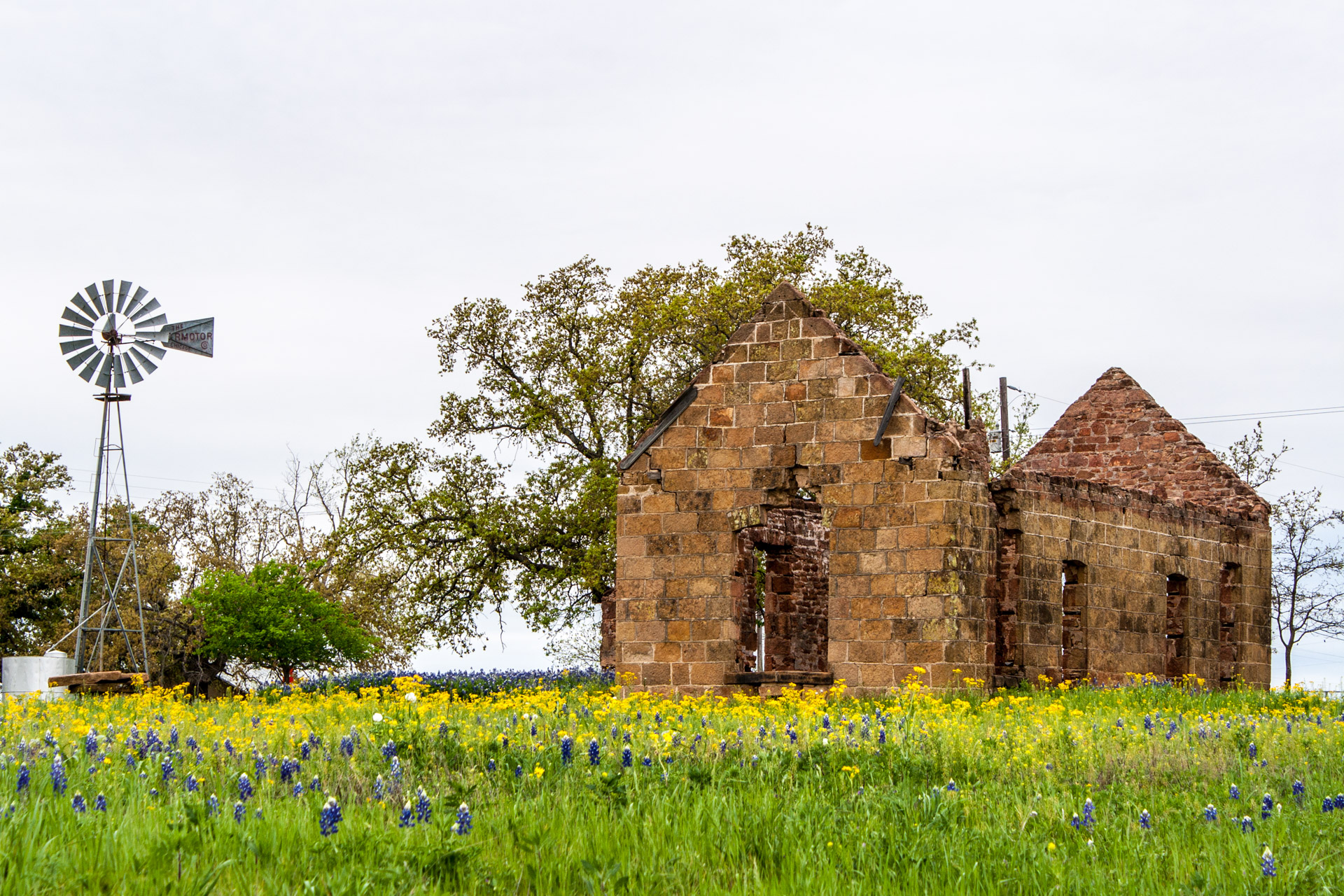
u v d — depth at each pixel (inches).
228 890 267.4
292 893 264.8
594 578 1561.3
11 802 313.4
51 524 2098.9
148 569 1961.1
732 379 991.0
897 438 940.0
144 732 493.7
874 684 927.7
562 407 1683.1
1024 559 1015.0
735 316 1604.3
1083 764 482.0
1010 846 328.5
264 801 336.2
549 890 275.6
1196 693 905.5
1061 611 1055.6
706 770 402.0
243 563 2330.2
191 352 1327.5
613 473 1617.9
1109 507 1117.1
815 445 962.7
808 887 281.7
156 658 1831.9
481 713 627.2
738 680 960.3
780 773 418.0
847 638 941.2
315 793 353.4
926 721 618.2
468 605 1689.2
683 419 997.2
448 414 1742.1
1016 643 1002.1
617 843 311.3
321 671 1736.0
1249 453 2126.0
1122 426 1363.2
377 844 293.9
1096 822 369.7
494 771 398.6
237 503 2373.3
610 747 474.0
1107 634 1103.0
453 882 277.1
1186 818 383.9
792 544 1209.4
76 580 1999.3
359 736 465.7
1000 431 1862.7
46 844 279.0
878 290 1657.2
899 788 389.1
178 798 334.6
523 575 1647.4
